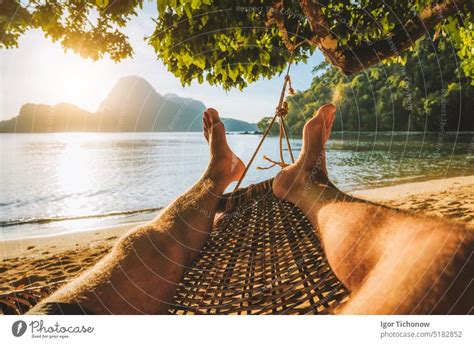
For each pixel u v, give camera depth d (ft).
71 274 12.51
